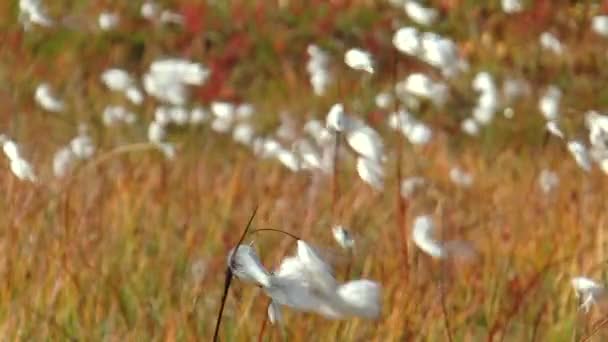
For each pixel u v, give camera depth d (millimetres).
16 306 8375
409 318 8164
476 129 17438
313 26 28109
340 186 12320
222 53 26906
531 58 26391
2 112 19188
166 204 11305
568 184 13469
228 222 10977
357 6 28828
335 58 27000
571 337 8375
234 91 24953
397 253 9320
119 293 8648
